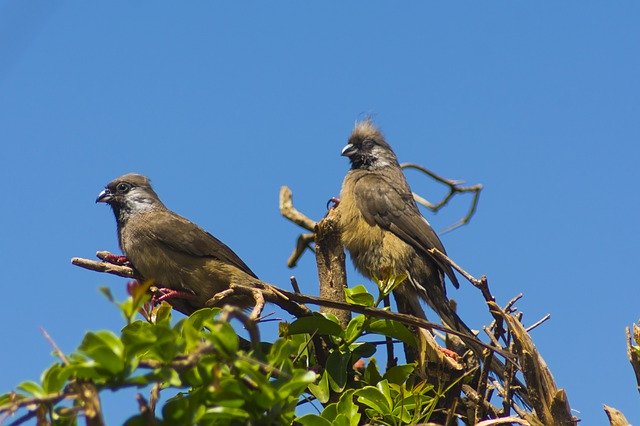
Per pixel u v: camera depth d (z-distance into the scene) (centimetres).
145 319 942
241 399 660
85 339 608
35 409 602
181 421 637
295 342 1040
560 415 923
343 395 905
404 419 930
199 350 621
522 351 941
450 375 1022
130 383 611
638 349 946
